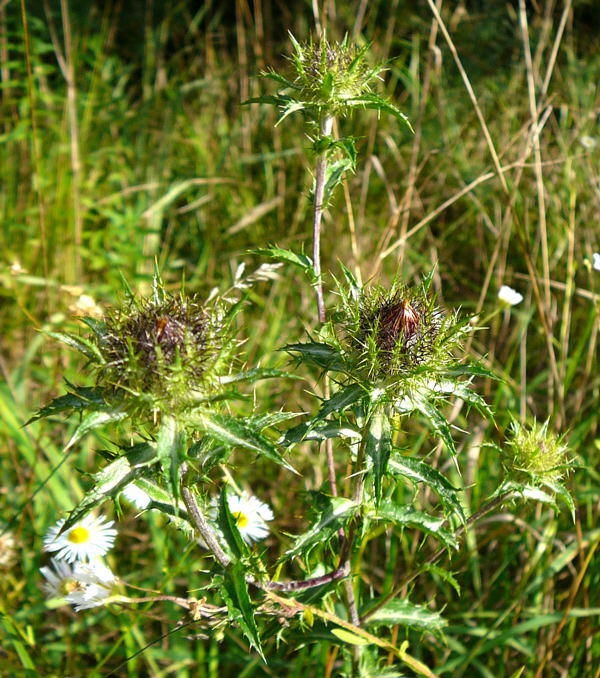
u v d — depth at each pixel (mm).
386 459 2053
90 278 5059
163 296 1980
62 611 3238
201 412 1827
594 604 3113
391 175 5562
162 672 2877
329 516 2193
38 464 3404
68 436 3420
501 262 4098
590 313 4125
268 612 2137
